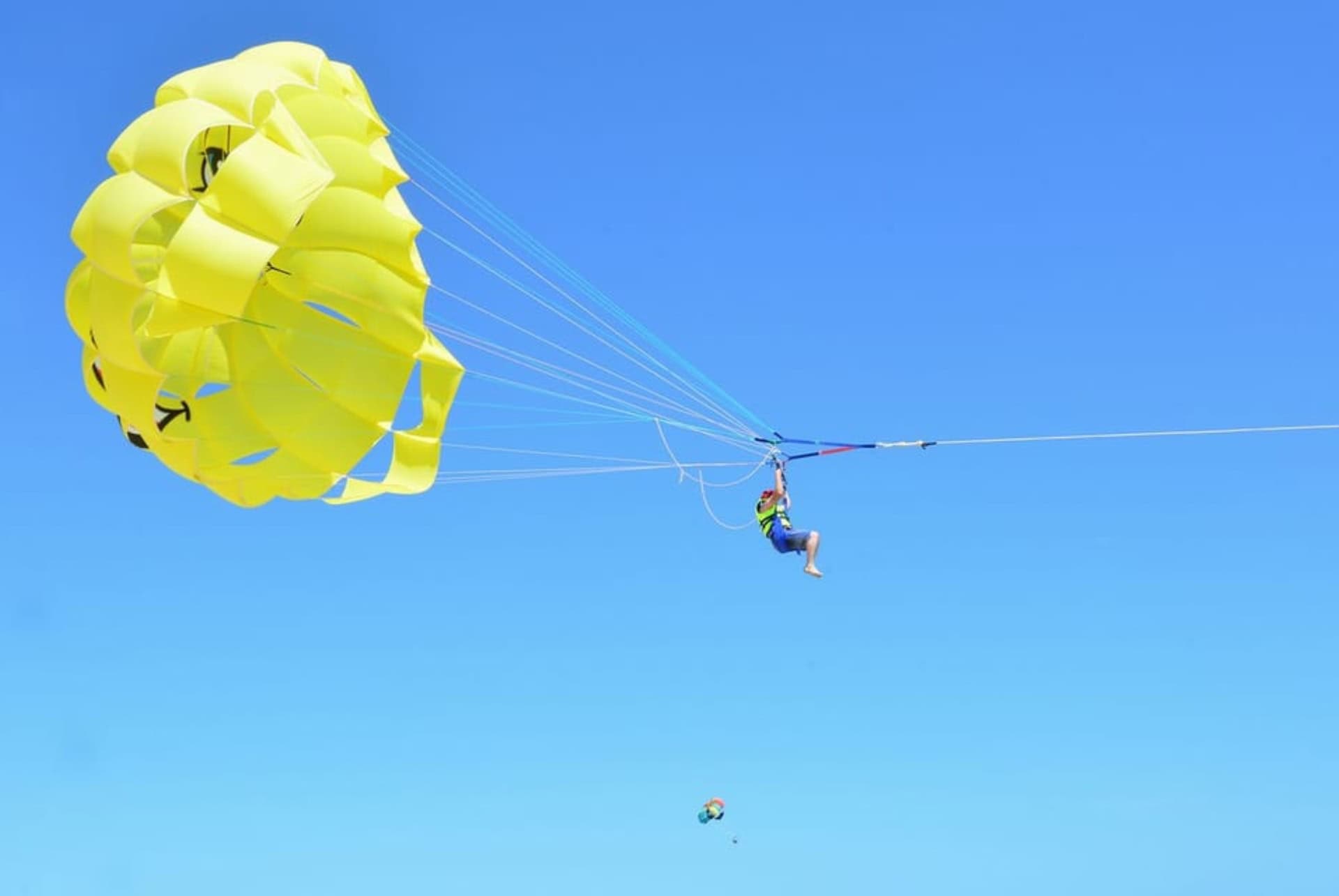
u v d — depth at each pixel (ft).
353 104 82.99
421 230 81.56
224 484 84.33
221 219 77.15
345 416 84.12
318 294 83.46
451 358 84.12
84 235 76.28
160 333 77.71
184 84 80.33
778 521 86.43
